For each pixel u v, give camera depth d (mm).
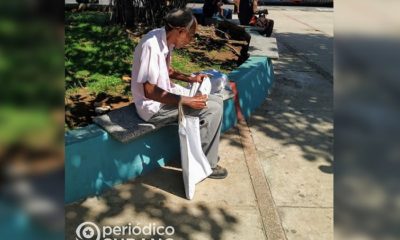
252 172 3223
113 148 2824
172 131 3240
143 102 2850
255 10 7859
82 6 8875
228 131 3875
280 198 2918
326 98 4891
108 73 4598
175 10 2797
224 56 5992
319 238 2533
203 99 2795
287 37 8789
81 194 2738
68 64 4707
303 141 3789
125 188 2906
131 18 6641
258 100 4512
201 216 2676
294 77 5641
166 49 2793
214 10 8477
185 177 2834
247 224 2623
